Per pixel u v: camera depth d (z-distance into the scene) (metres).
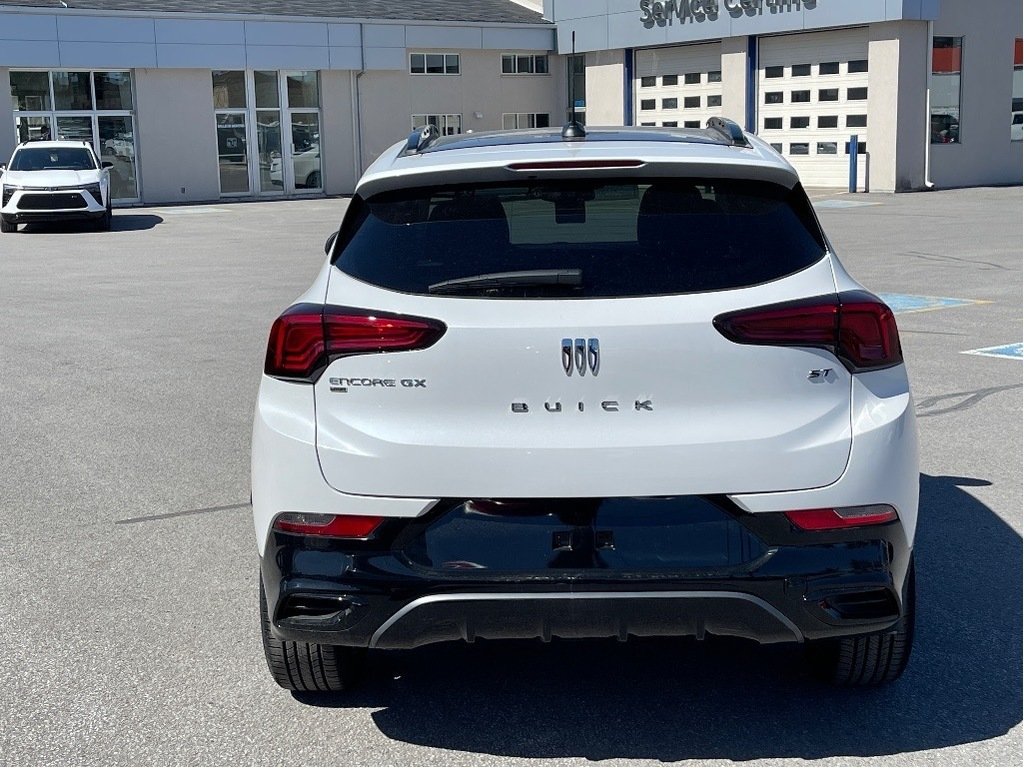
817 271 3.26
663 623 3.16
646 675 3.88
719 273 3.21
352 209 3.46
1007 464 6.30
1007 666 3.89
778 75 31.86
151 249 20.33
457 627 3.20
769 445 3.13
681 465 3.12
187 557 5.11
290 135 33.75
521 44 36.72
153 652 4.13
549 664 3.98
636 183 3.37
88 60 30.08
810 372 3.18
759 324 3.15
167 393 8.49
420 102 35.50
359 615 3.18
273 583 3.28
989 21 30.45
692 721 3.56
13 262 18.41
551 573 3.12
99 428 7.45
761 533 3.15
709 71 33.59
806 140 31.42
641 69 35.66
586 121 37.72
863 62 29.67
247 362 9.68
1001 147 31.47
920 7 28.39
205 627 4.35
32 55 29.39
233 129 32.94
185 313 12.66
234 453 6.82
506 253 3.25
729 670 3.91
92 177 23.80
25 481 6.30
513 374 3.14
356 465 3.19
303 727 3.57
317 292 3.33
